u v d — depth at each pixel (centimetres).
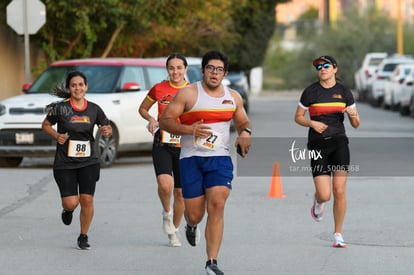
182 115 2011
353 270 2120
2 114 4147
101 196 3306
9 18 5034
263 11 11100
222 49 8094
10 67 6259
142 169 4219
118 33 6275
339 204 2375
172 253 2328
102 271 2120
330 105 2389
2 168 4316
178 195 2402
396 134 6081
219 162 1995
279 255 2289
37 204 3155
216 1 7244
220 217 1984
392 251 2336
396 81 8925
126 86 4347
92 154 2381
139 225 2725
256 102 12812
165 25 6412
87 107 2378
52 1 5709
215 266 1962
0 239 2525
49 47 6094
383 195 3306
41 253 2333
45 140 4100
